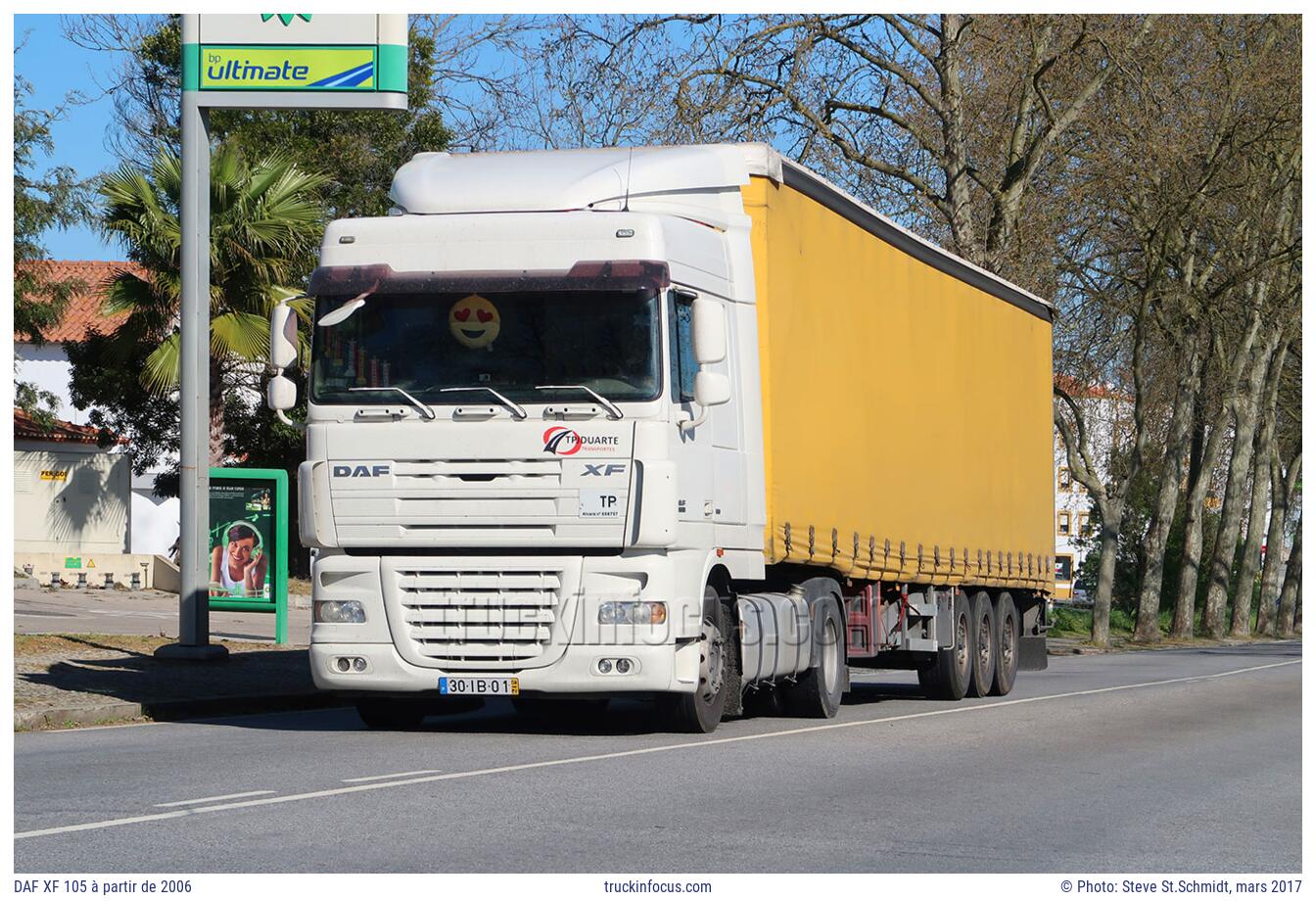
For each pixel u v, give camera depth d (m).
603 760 12.26
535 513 13.41
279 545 25.03
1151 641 49.94
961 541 21.17
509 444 13.45
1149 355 46.00
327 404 13.75
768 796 10.52
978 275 22.34
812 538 16.30
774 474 15.45
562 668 13.42
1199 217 40.97
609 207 14.33
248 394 43.38
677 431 13.60
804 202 16.39
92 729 14.84
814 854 8.47
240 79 19.27
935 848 8.78
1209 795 11.40
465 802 9.84
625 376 13.41
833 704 17.30
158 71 43.41
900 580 18.97
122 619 28.25
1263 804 11.02
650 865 8.05
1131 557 69.69
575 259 13.62
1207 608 56.66
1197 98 38.16
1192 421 51.03
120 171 33.62
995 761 13.09
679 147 15.28
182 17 19.28
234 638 26.08
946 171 36.34
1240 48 40.62
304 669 20.22
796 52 34.47
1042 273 38.19
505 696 13.59
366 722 15.31
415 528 13.57
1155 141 36.28
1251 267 43.09
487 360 13.59
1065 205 38.41
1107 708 19.34
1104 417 50.34
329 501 13.70
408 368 13.67
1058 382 43.88
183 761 11.89
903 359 19.19
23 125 40.94
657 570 13.41
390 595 13.62
